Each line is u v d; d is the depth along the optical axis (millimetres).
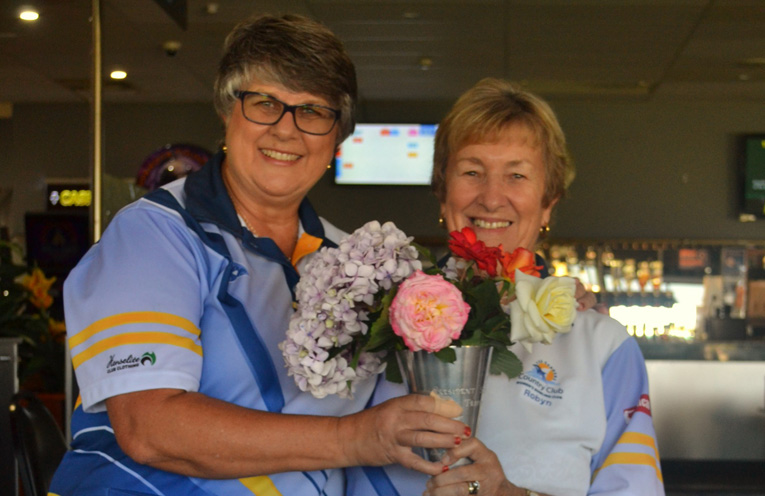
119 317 1195
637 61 6402
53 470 1666
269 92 1406
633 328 6945
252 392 1318
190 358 1209
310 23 1420
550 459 1359
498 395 1406
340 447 1123
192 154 5926
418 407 1097
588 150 8031
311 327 1155
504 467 1361
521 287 1105
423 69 6664
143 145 8133
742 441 3645
